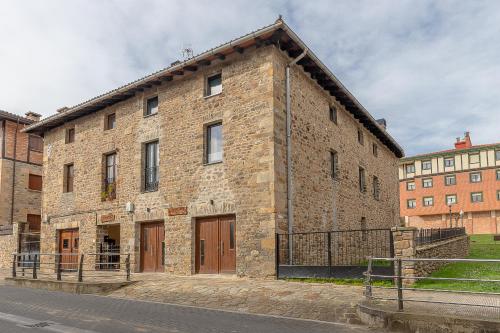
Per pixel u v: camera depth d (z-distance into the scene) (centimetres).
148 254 1452
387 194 2197
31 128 1884
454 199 4456
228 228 1262
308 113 1399
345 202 1628
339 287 973
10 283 1370
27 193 2453
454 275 1143
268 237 1150
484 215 4275
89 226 1633
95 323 709
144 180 1494
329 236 1091
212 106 1328
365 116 1820
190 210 1327
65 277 1348
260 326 689
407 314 658
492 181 4259
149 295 1040
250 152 1220
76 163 1734
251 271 1169
